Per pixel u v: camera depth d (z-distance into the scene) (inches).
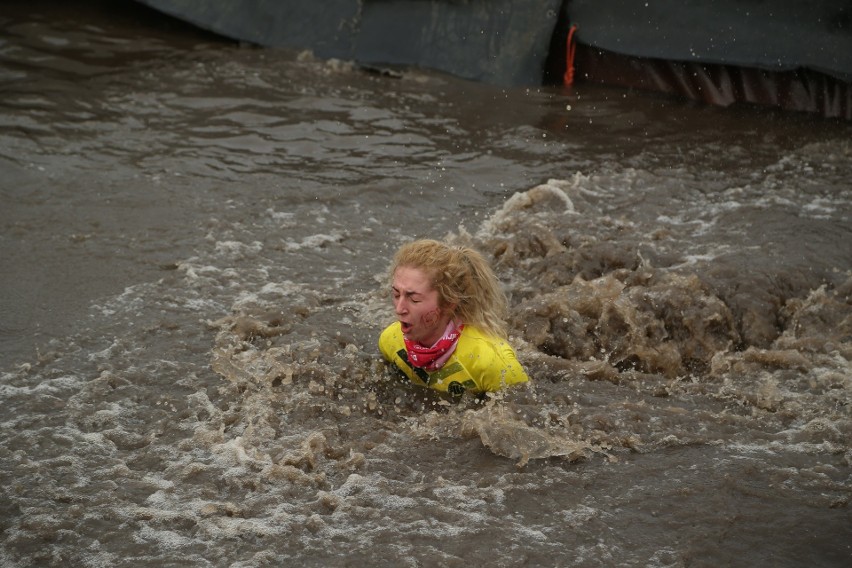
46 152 677.9
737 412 429.1
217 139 722.8
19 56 853.2
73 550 332.5
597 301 485.7
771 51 807.7
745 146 746.2
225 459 379.9
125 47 895.1
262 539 339.3
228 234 578.6
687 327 482.3
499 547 337.7
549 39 860.6
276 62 884.0
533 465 383.6
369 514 352.5
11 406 409.7
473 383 416.8
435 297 400.5
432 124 773.9
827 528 350.3
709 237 586.2
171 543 336.8
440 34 887.7
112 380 428.5
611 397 433.7
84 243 558.9
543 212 617.6
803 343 475.5
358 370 439.2
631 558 334.0
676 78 853.2
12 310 485.4
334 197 636.7
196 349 455.8
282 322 477.1
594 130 773.9
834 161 719.1
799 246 569.3
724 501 363.6
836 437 405.4
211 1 930.1
